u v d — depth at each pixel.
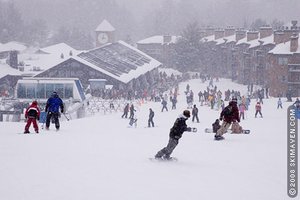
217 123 26.06
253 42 110.38
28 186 11.28
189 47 138.12
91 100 66.38
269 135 26.09
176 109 55.12
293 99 65.50
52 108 24.17
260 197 11.27
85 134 22.86
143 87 92.50
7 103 56.56
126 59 101.38
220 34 139.62
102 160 14.95
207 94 61.81
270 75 91.38
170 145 15.34
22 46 165.50
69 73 82.75
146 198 10.66
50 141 19.12
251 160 16.61
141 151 17.47
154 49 160.50
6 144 17.80
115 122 39.44
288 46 90.31
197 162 15.69
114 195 10.78
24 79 58.59
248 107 52.56
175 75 122.62
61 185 11.48
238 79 115.12
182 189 11.66
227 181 12.90
